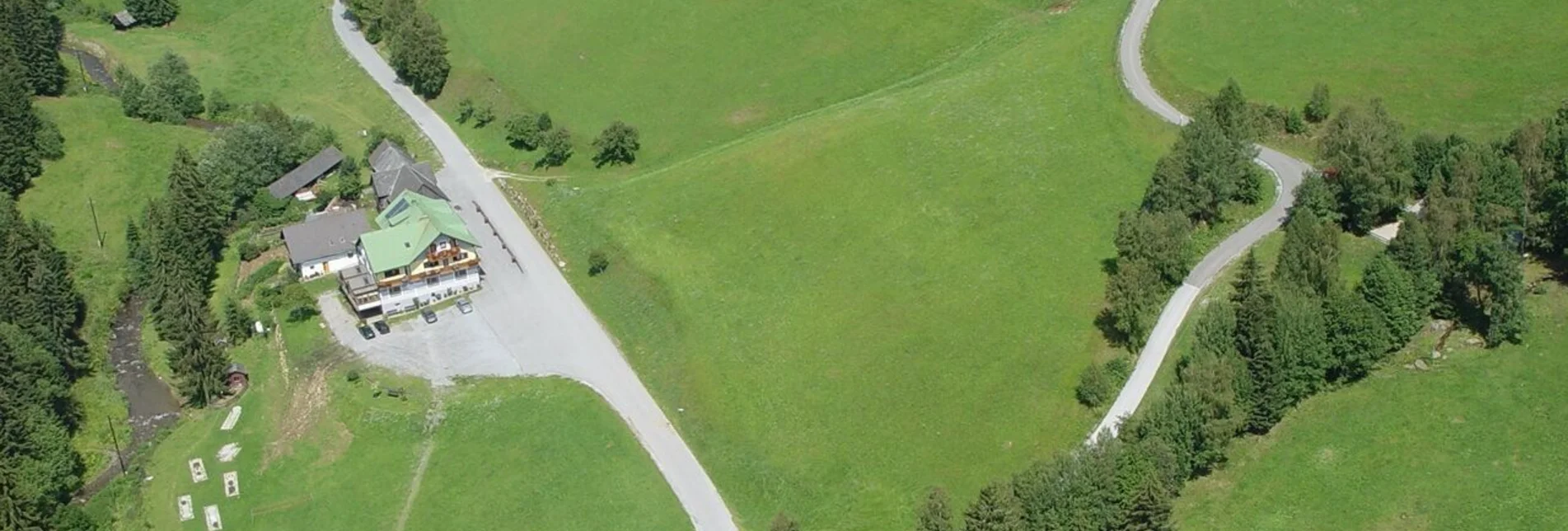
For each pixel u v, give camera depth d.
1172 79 181.25
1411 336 135.62
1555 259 143.50
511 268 173.62
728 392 146.12
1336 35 185.12
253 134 194.62
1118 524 115.81
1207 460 124.56
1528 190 141.75
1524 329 134.50
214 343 158.25
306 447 147.25
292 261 172.25
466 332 161.38
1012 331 145.75
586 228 177.88
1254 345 127.25
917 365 143.88
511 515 135.75
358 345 159.88
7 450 138.38
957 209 165.38
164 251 171.25
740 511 134.25
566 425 145.50
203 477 145.12
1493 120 166.38
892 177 172.75
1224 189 151.62
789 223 169.12
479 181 196.38
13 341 147.25
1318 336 128.12
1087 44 193.00
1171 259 142.00
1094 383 133.62
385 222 172.75
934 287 153.88
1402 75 176.25
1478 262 133.25
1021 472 128.62
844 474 134.62
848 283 157.12
